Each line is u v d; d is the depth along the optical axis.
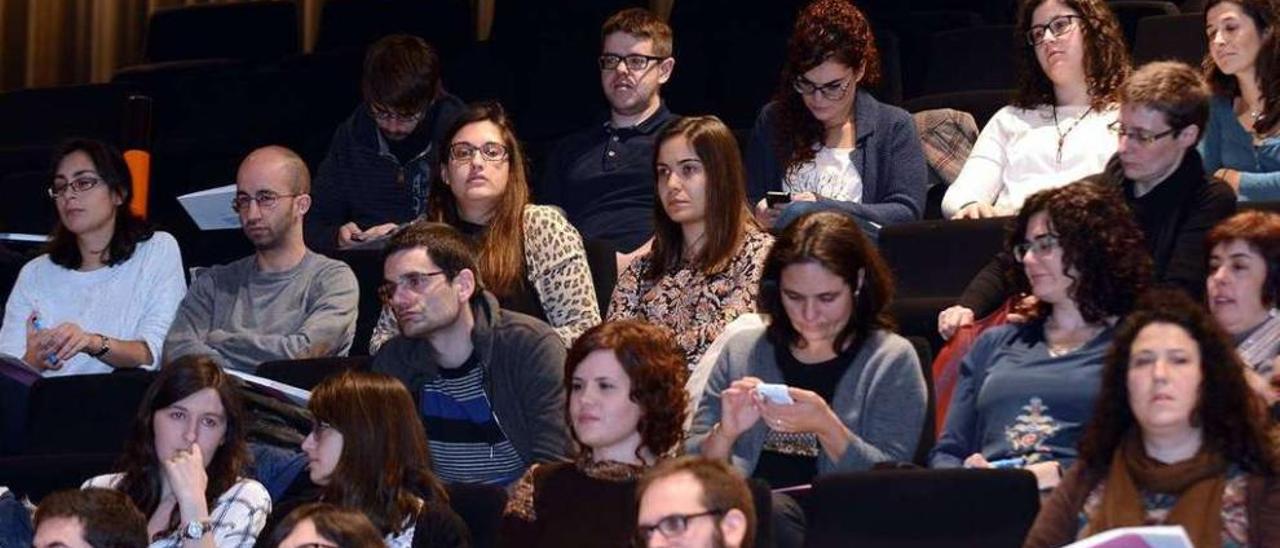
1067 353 6.40
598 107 10.99
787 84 8.64
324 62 11.88
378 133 9.40
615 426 5.95
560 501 5.91
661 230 7.46
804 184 8.59
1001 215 8.11
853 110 8.64
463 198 7.78
